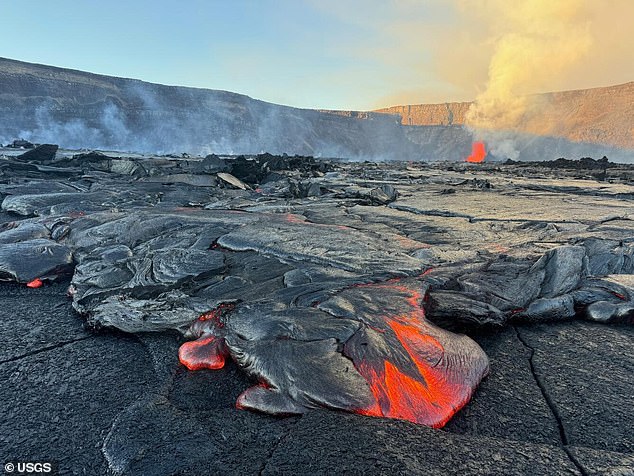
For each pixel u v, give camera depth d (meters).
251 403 2.10
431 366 2.33
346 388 2.09
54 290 4.14
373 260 4.22
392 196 9.88
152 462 1.71
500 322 3.12
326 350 2.35
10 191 9.63
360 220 7.00
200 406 2.23
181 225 5.98
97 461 1.79
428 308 3.15
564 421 2.03
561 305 3.32
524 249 4.74
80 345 2.96
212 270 3.97
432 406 2.08
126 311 3.14
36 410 2.17
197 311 3.06
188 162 16.92
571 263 3.87
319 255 4.40
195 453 1.76
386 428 1.84
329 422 1.89
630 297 3.39
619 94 145.88
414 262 4.20
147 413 2.09
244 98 124.44
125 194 9.65
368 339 2.47
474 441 1.77
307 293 3.23
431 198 10.41
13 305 3.72
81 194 9.33
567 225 6.25
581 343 2.94
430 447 1.71
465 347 2.58
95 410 2.18
